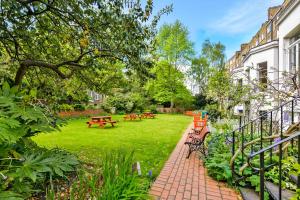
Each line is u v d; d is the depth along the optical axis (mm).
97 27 4336
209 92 10781
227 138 5863
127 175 2854
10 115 2361
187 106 28641
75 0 3975
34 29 5043
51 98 5461
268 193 3139
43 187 2990
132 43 4367
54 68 4965
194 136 6668
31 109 2533
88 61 5250
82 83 6688
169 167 4906
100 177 2996
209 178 4215
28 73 6031
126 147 7105
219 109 10297
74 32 4781
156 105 28109
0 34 4672
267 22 19375
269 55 9969
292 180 3045
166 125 14125
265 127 6344
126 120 17359
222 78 10133
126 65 4973
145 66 4938
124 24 4102
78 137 9039
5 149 2240
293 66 7305
